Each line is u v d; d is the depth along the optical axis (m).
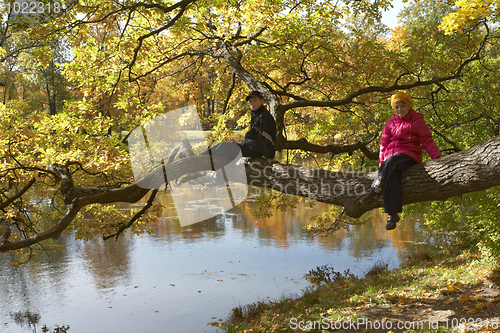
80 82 8.36
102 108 9.01
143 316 11.53
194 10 7.62
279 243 20.22
